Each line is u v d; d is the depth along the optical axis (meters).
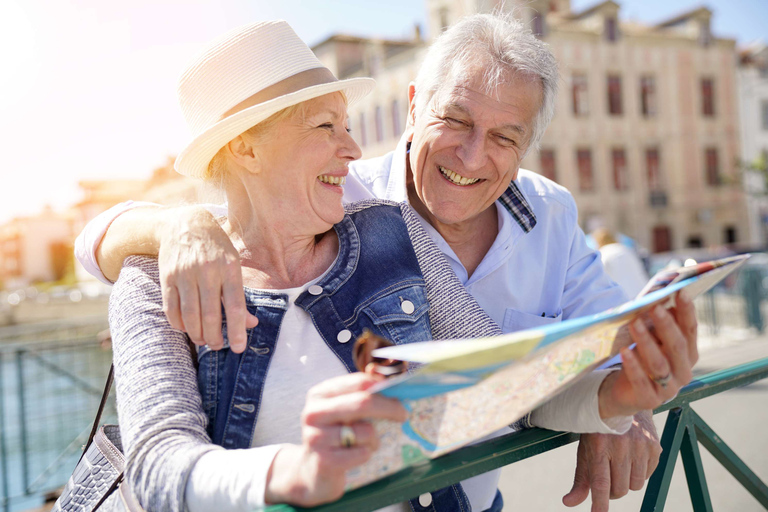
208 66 1.21
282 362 1.15
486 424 0.86
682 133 29.62
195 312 1.00
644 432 1.19
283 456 0.83
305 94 1.13
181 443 0.92
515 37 1.56
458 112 1.54
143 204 1.44
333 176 1.24
